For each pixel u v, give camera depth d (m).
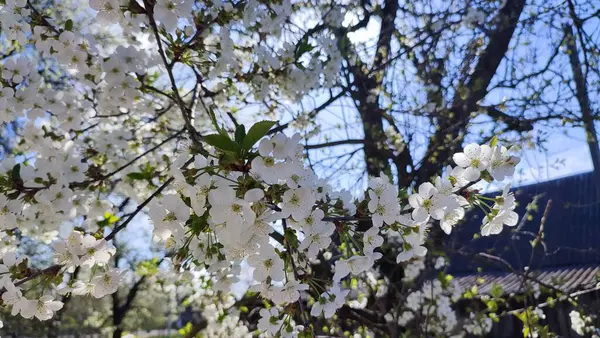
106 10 2.05
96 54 2.58
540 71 5.21
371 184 1.54
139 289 10.85
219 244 1.71
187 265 1.90
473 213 4.91
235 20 2.66
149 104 3.14
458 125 5.04
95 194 3.12
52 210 2.24
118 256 10.12
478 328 4.77
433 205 1.51
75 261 1.60
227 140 1.28
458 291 4.83
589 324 4.90
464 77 5.21
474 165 1.55
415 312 4.75
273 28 3.01
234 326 3.85
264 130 1.28
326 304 1.61
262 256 1.40
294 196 1.35
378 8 4.70
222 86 3.31
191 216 1.44
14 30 2.43
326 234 1.46
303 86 3.40
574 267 7.64
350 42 4.44
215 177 1.37
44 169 2.22
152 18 2.03
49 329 11.27
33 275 1.59
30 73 2.67
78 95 3.06
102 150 3.27
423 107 5.04
